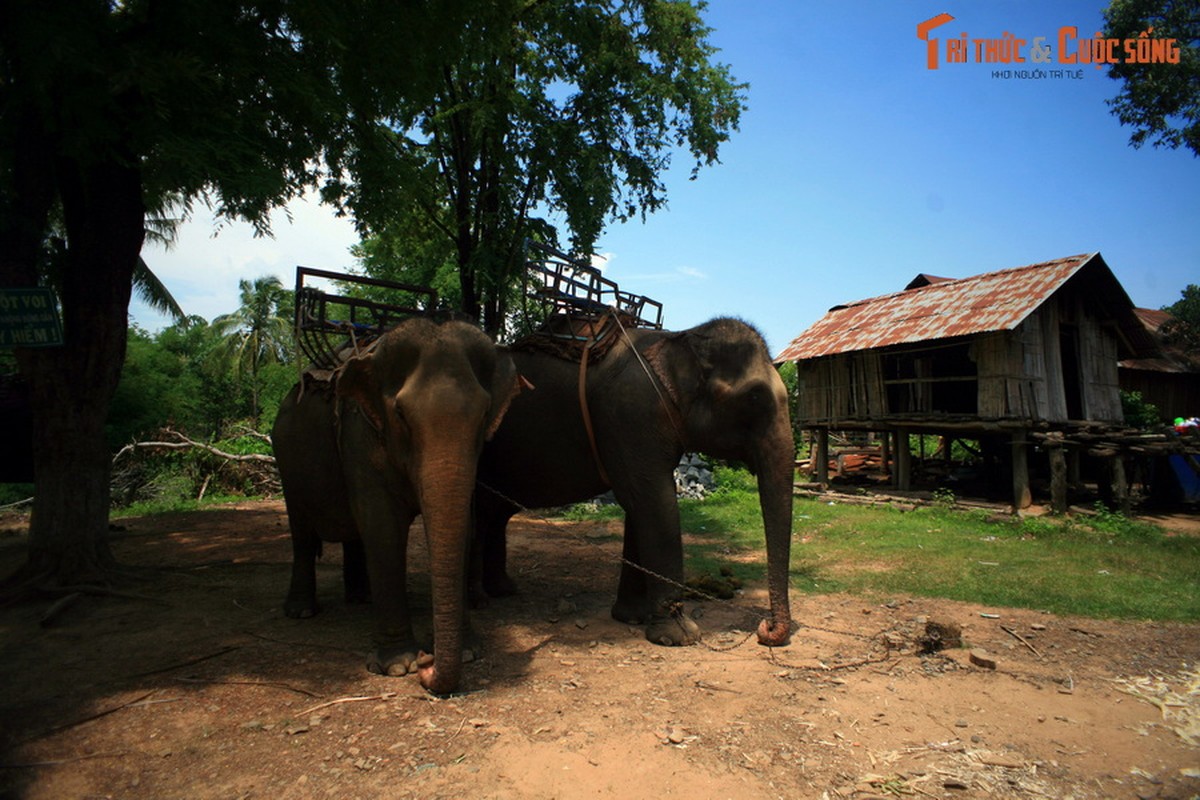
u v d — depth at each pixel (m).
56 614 5.35
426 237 15.25
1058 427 13.62
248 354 38.50
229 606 5.77
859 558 8.45
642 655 4.66
